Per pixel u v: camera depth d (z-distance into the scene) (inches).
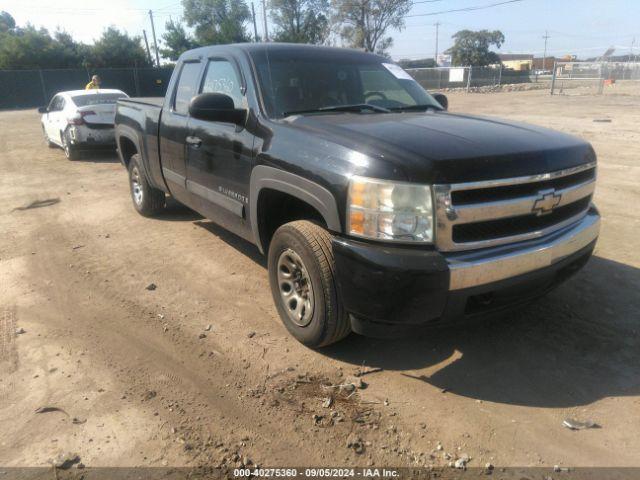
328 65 167.2
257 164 141.6
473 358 130.7
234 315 156.1
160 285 178.9
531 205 112.6
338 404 114.0
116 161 443.5
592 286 168.6
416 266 102.5
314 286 122.7
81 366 129.8
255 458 99.0
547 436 103.7
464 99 1098.1
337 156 115.6
